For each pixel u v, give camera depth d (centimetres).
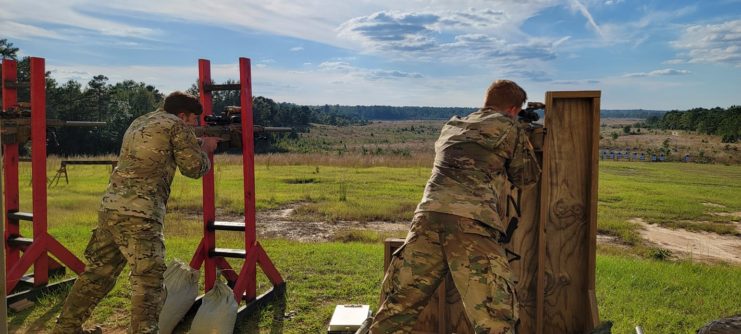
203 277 605
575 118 364
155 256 371
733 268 750
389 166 3039
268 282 591
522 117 362
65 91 5700
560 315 373
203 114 488
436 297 384
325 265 665
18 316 479
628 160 4997
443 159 310
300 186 1812
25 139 542
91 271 381
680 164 4347
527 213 375
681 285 596
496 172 307
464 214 288
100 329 408
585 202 366
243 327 449
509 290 284
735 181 2605
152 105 7394
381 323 300
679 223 1259
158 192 383
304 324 458
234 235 923
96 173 2041
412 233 303
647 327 450
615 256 832
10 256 554
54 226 952
